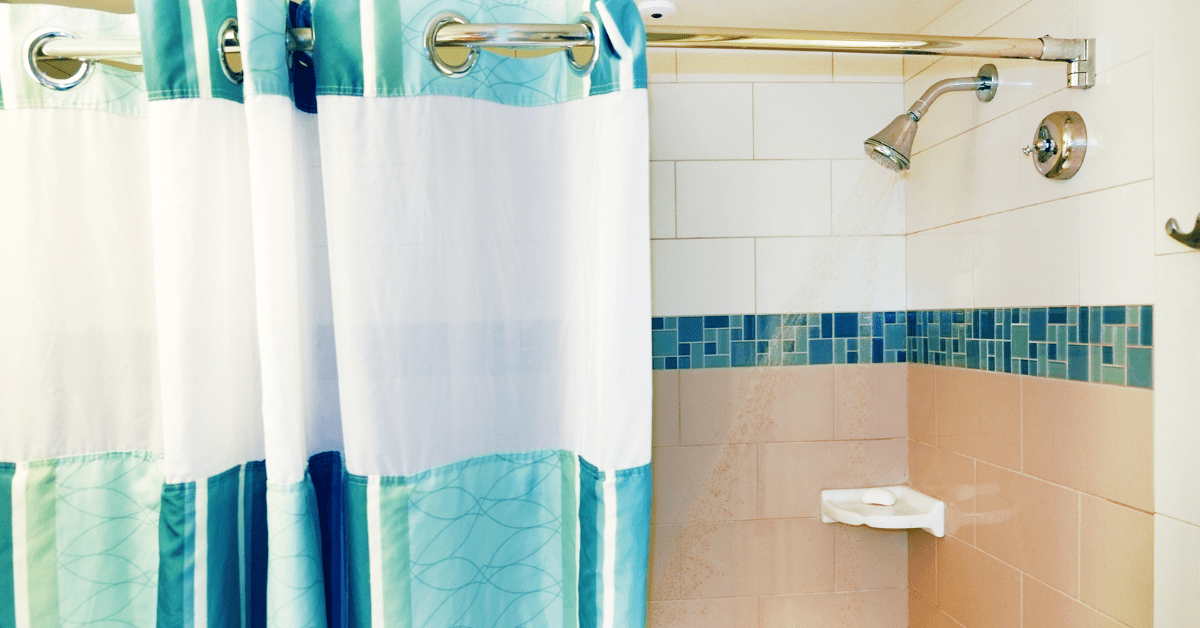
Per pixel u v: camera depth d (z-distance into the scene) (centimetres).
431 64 85
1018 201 117
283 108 81
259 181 79
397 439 84
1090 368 102
